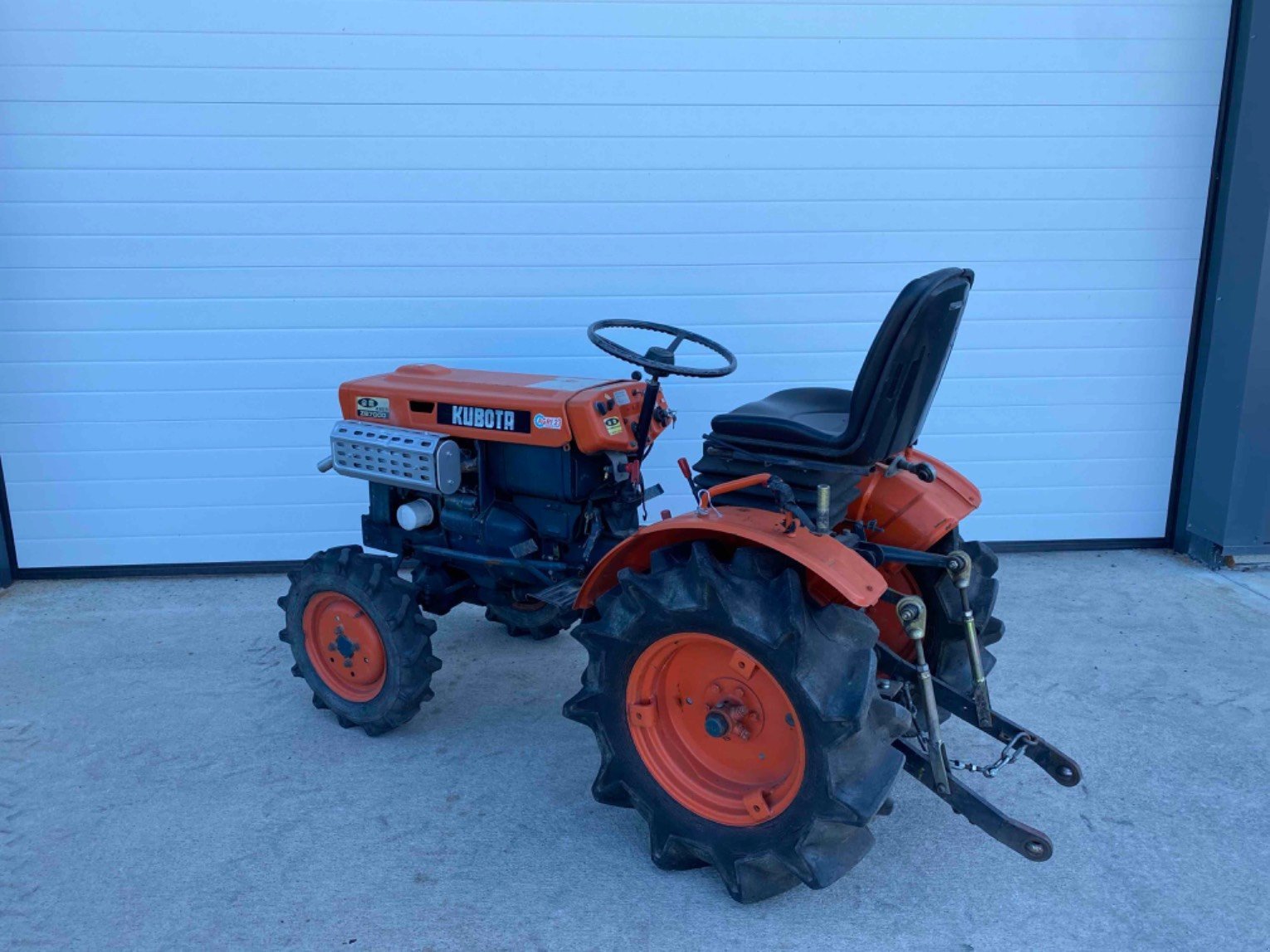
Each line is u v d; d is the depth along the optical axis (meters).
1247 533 4.45
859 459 2.30
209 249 4.25
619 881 2.41
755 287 4.43
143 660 3.67
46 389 4.35
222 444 4.46
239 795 2.76
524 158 4.23
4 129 4.09
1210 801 2.71
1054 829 2.59
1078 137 4.35
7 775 2.85
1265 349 4.21
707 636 2.25
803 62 4.20
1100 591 4.30
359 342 4.38
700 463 2.61
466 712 3.28
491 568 3.02
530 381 3.02
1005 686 3.39
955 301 2.27
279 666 3.61
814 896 2.35
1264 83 4.07
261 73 4.10
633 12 4.11
